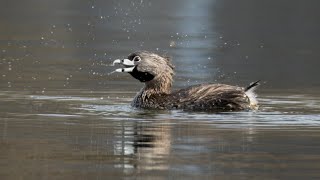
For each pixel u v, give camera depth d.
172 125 13.51
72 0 38.69
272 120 14.05
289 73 22.39
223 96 15.44
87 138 12.12
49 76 20.72
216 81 20.91
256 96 17.03
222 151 11.16
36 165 10.14
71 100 16.72
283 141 11.95
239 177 9.57
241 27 32.03
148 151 11.12
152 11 35.38
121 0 35.84
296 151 11.16
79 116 14.48
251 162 10.43
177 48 26.66
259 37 29.88
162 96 16.02
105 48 26.39
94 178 9.46
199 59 24.83
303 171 9.90
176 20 32.81
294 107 15.80
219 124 13.59
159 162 10.40
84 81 19.94
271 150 11.25
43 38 28.31
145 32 29.78
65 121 13.85
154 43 27.38
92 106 15.88
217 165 10.23
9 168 9.95
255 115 14.66
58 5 37.22
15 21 32.16
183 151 11.13
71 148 11.29
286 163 10.38
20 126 13.22
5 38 28.23
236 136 12.38
